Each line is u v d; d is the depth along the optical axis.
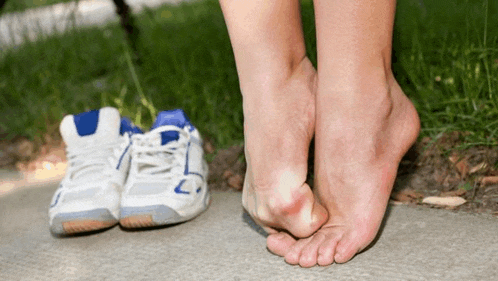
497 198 1.41
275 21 1.21
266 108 1.22
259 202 1.23
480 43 1.90
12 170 2.23
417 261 1.14
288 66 1.25
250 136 1.23
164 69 2.71
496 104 1.71
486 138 1.66
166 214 1.45
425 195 1.49
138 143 1.60
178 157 1.57
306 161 1.22
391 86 1.28
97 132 1.66
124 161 1.62
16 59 3.42
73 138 1.65
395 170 1.24
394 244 1.23
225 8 1.22
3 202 1.88
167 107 2.36
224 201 1.64
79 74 3.22
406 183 1.56
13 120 2.69
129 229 1.52
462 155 1.62
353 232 1.17
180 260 1.30
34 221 1.67
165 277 1.23
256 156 1.22
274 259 1.24
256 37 1.21
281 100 1.23
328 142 1.21
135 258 1.34
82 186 1.54
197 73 2.62
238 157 1.92
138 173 1.56
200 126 2.14
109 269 1.30
